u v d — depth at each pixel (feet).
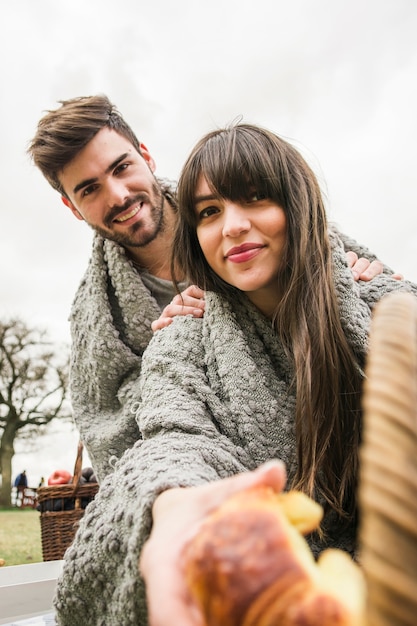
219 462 2.15
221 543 0.77
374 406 0.66
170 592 0.88
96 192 4.28
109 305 4.25
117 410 4.26
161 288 4.40
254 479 0.88
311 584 0.70
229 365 2.74
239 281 2.68
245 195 2.62
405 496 0.59
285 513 0.85
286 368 2.87
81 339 4.38
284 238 2.71
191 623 0.84
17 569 5.00
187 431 2.40
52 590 4.16
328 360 2.61
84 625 1.97
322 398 2.57
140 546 1.52
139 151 4.71
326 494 2.58
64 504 5.57
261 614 0.69
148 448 2.13
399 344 0.70
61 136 4.16
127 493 1.84
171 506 1.32
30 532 10.72
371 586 0.58
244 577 0.72
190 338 2.94
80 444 5.62
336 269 2.82
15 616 3.55
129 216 4.28
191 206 2.79
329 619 0.66
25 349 24.63
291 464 2.62
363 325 2.69
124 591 1.68
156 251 4.49
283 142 2.86
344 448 2.64
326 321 2.64
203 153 2.73
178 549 0.94
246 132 2.80
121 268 4.17
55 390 24.47
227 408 2.68
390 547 0.58
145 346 4.21
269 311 2.97
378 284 3.10
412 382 0.66
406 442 0.62
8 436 23.27
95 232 4.46
